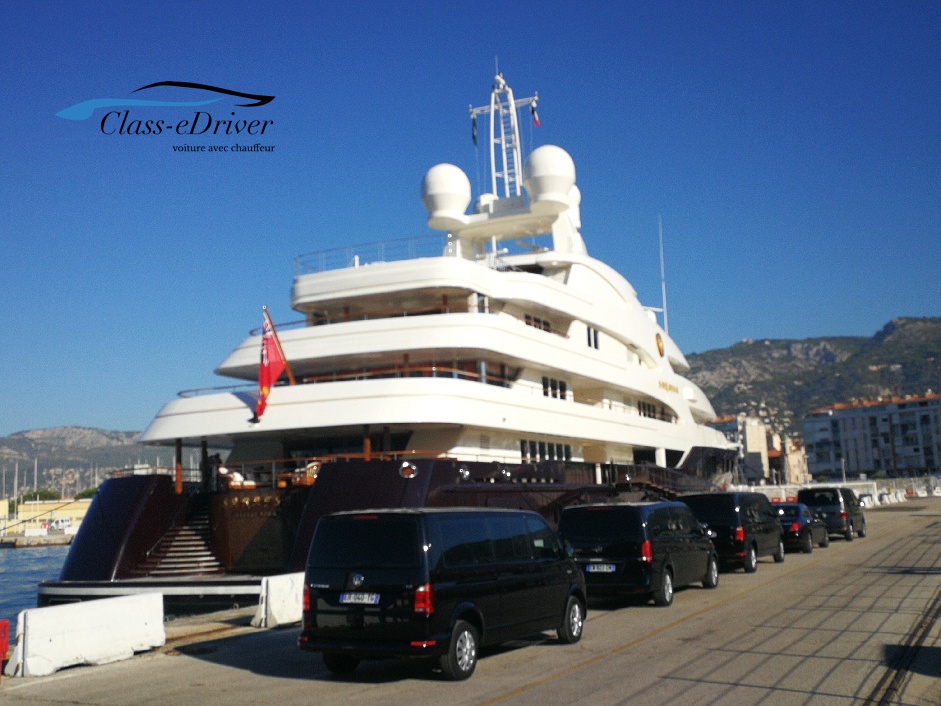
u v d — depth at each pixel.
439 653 10.64
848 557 26.27
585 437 33.16
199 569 24.52
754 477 86.38
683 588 20.05
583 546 17.30
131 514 24.59
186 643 14.40
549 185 34.75
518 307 32.41
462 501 24.42
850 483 85.00
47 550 72.44
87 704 10.15
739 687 9.85
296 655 13.23
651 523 17.33
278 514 24.48
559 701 9.48
